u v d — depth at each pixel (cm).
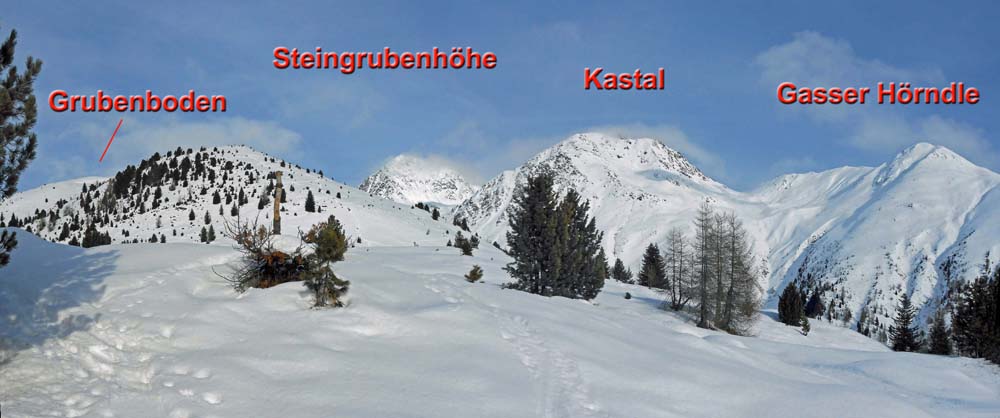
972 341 3700
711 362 1644
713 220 5469
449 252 6956
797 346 2817
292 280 1658
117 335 1167
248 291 1552
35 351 1020
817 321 6494
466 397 1095
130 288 1434
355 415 966
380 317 1442
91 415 866
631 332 1894
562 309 2034
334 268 1838
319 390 1048
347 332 1350
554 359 1380
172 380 1016
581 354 1446
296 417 945
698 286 5156
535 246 3644
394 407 1015
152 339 1180
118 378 1008
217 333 1245
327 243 1502
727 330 5038
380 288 1695
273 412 956
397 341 1349
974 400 1889
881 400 1386
